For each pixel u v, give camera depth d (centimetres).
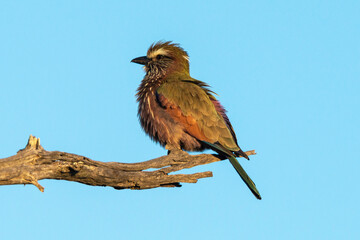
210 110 1405
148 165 1212
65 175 1086
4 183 1016
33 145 1057
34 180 1017
